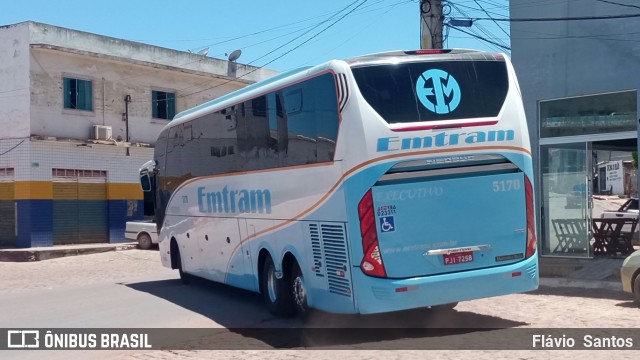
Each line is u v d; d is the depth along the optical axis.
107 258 25.03
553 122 16.06
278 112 10.95
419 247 8.98
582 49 15.38
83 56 27.77
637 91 14.47
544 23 16.02
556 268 14.79
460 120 9.20
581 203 15.71
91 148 28.22
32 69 26.17
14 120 26.41
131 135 29.81
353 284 8.92
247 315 12.11
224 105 13.19
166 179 16.98
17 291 16.98
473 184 9.23
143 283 17.53
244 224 12.43
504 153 9.38
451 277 9.05
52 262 24.12
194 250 15.30
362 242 8.81
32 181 26.08
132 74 29.91
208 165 14.10
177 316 12.20
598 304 11.58
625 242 16.11
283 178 10.80
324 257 9.62
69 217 27.52
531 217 9.59
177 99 31.89
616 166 32.22
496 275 9.28
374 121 8.89
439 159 9.07
